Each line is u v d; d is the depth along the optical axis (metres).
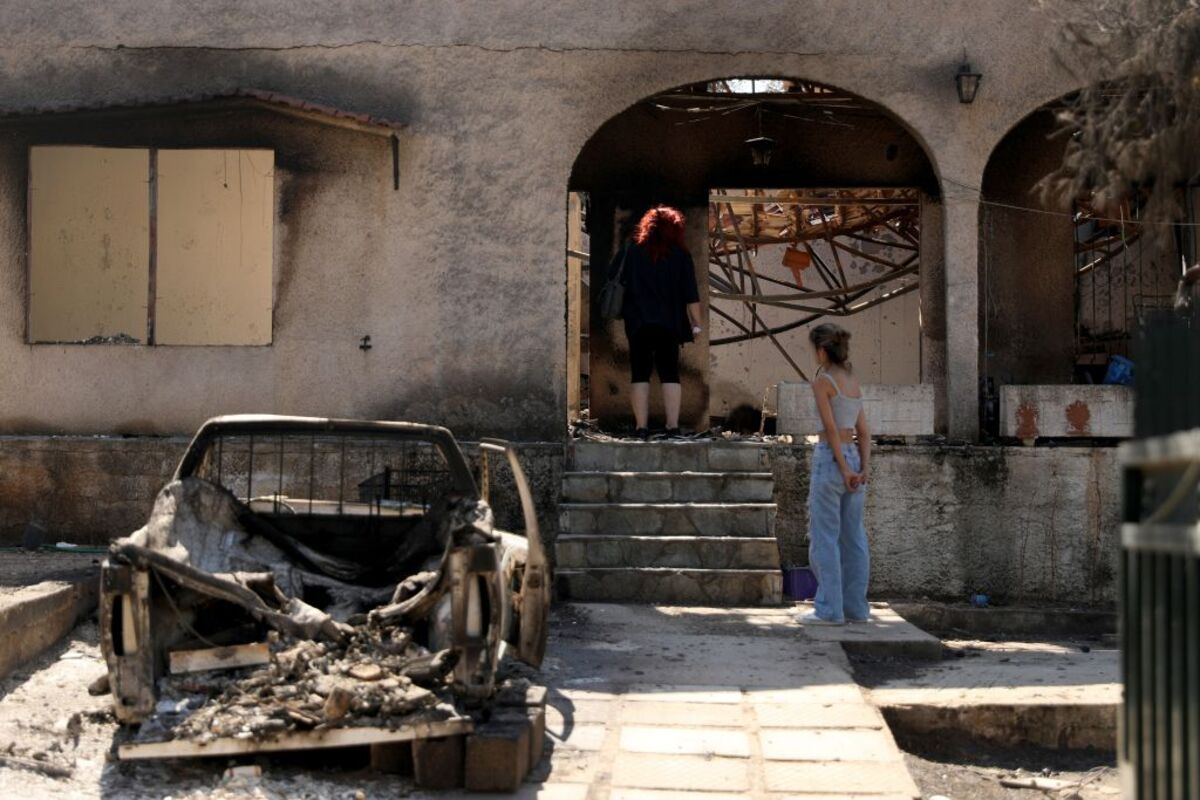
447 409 11.09
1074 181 8.42
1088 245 13.79
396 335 11.11
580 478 10.47
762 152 12.85
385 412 11.09
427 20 11.14
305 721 5.41
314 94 11.17
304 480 10.80
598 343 14.02
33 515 10.83
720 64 11.09
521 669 7.60
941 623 10.38
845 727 6.48
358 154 11.14
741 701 6.97
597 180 14.02
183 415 11.14
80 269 11.20
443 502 7.11
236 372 11.14
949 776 6.52
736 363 19.77
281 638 6.01
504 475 10.77
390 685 5.64
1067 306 13.34
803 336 19.64
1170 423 2.99
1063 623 10.34
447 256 11.11
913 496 10.74
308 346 11.14
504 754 5.43
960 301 11.05
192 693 5.72
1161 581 2.94
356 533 7.43
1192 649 2.75
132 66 11.20
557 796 5.45
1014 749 7.01
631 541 10.02
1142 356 3.04
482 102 11.11
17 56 11.21
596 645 8.31
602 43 11.11
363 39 11.16
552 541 10.71
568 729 6.44
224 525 6.95
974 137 11.09
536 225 11.09
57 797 5.22
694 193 14.02
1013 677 7.93
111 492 10.83
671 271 11.66
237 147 11.18
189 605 6.12
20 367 11.19
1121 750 3.20
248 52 11.19
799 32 11.10
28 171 11.19
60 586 8.34
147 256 11.20
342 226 11.14
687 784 5.64
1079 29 8.48
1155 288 12.81
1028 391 10.77
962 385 11.05
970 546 10.72
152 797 5.31
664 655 8.03
